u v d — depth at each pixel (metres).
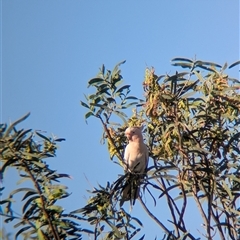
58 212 10.49
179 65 12.69
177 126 12.45
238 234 12.60
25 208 10.43
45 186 10.51
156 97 12.50
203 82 12.66
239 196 12.79
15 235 10.29
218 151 13.03
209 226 12.16
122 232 11.84
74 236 10.91
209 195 12.37
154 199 12.73
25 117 10.40
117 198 12.41
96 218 11.59
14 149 10.54
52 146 11.14
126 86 13.08
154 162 13.62
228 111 12.88
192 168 12.23
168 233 11.77
